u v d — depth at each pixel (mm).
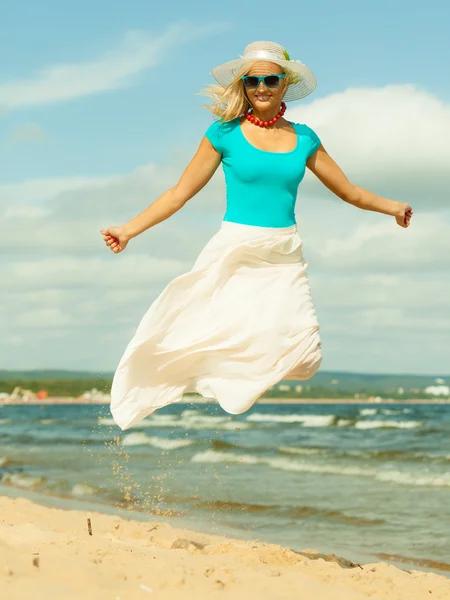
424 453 18328
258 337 4277
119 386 4355
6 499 9516
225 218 4414
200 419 37688
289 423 36469
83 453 17281
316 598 3693
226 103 4383
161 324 4352
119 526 7492
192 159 4430
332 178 4535
